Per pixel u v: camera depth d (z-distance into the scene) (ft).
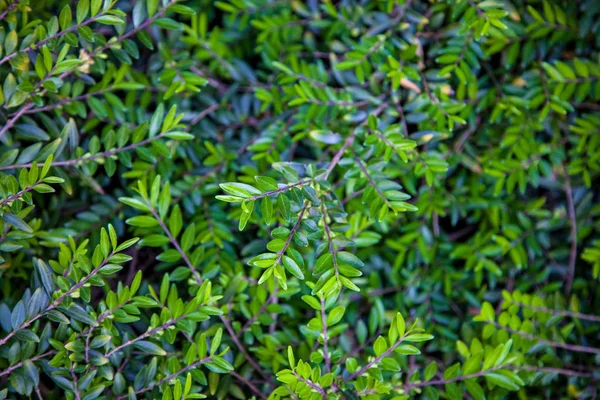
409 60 2.23
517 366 2.15
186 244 2.13
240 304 2.15
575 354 2.25
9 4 2.07
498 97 2.27
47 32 2.05
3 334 2.08
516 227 2.27
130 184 2.26
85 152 2.24
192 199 2.23
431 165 2.13
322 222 2.03
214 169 2.26
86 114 2.23
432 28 2.26
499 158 2.27
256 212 2.21
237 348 2.18
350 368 2.04
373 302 2.27
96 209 2.23
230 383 2.14
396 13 2.27
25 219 2.22
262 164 2.24
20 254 2.16
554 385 2.23
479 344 2.10
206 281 2.04
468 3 2.14
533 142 2.24
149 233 2.20
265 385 2.15
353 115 2.22
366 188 2.07
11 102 2.06
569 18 2.25
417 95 2.23
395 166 2.21
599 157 2.23
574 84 2.22
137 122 2.24
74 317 2.01
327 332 2.11
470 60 2.20
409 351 2.02
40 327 2.12
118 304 2.02
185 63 2.23
